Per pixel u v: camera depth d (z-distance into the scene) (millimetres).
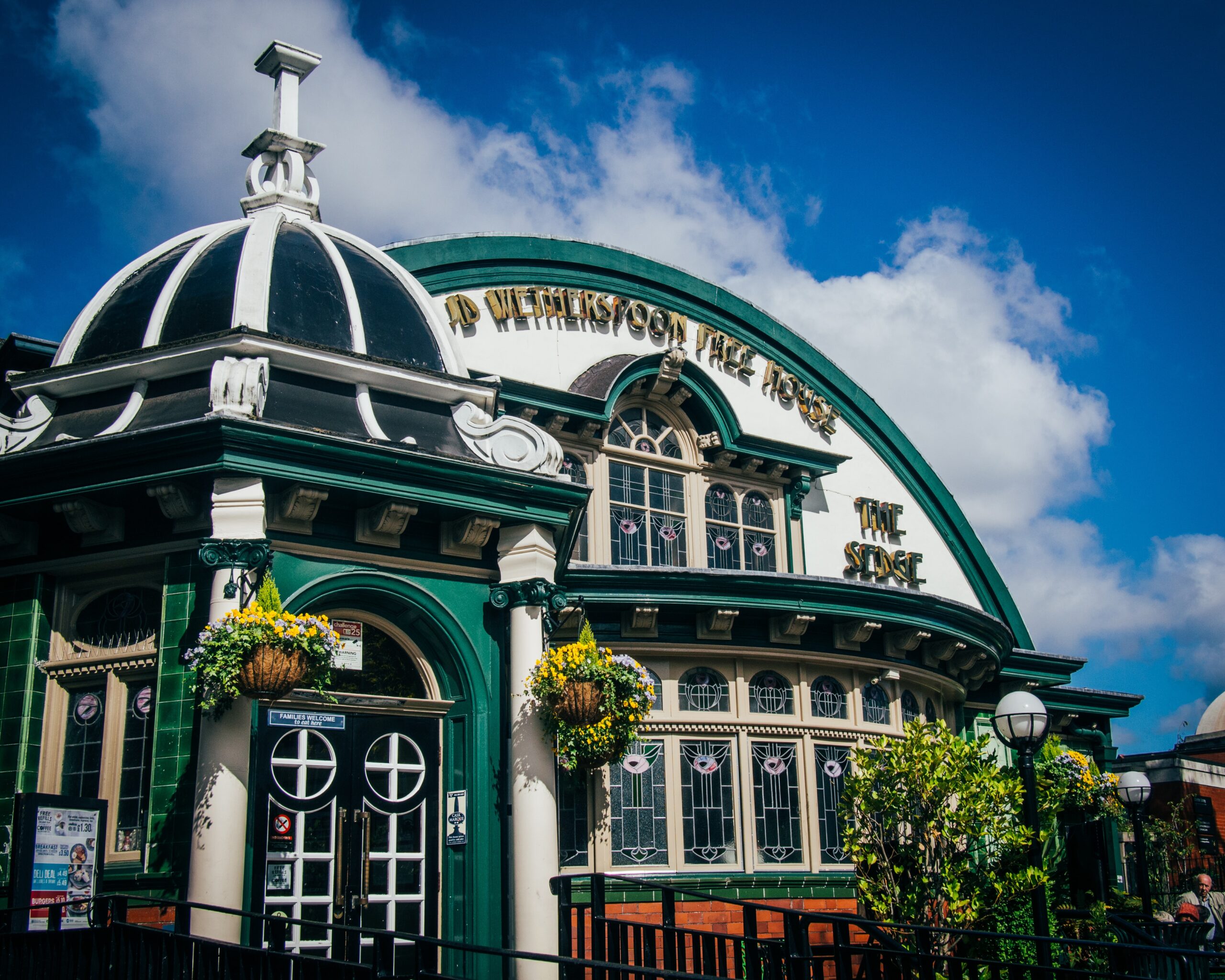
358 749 10820
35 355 13516
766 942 9305
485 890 10695
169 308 11664
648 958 9844
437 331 12594
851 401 20031
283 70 13906
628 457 16891
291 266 11969
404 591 11047
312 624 9602
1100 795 17594
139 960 8336
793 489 18500
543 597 11250
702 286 18547
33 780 10539
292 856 10281
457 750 11141
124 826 10281
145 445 10102
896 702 15672
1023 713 12148
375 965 7449
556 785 11602
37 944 8680
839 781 14812
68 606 11000
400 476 10727
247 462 10031
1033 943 13039
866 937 14125
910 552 19844
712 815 13977
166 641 10195
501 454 11516
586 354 17031
